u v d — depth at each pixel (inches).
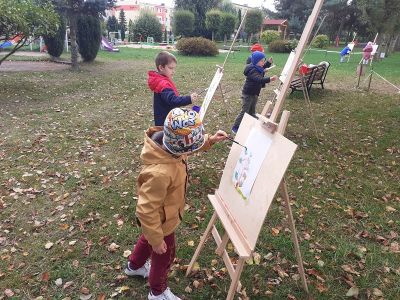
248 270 127.5
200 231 150.4
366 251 139.0
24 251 139.0
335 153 239.8
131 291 118.6
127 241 144.6
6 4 383.2
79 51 707.4
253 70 247.6
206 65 693.3
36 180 195.3
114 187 188.1
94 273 127.1
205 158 224.8
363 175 206.1
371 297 117.3
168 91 153.1
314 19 90.4
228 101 388.8
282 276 124.8
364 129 291.1
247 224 89.6
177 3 1633.9
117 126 293.1
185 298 115.4
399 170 213.9
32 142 250.8
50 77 521.3
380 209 169.5
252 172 94.1
